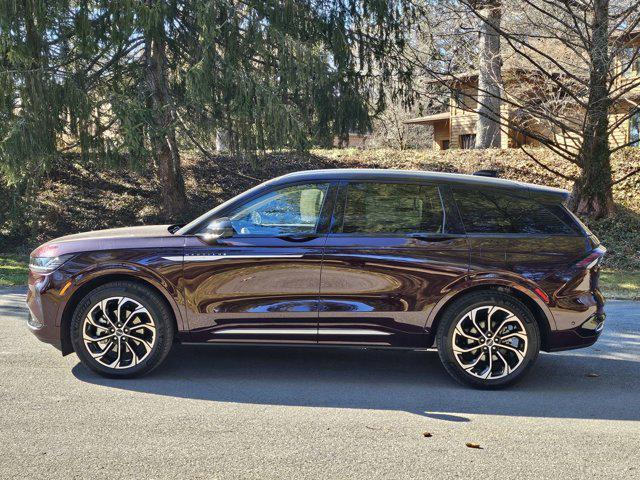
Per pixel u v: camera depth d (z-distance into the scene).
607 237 15.41
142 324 5.34
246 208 5.44
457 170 19.94
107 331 5.32
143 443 4.01
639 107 15.06
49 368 5.64
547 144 15.52
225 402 4.84
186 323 5.32
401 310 5.25
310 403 4.86
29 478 3.50
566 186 18.33
